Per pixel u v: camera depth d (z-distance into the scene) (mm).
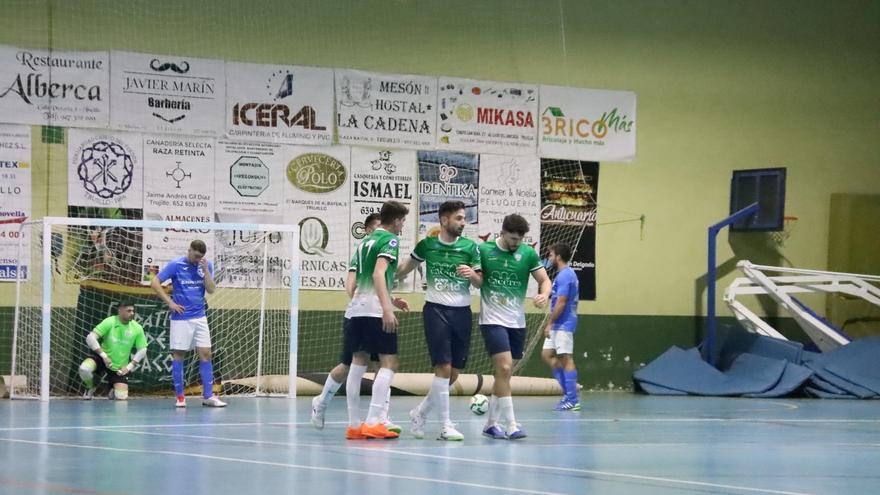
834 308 23078
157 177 19172
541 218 21391
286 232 19703
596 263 21781
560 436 11750
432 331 11000
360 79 20391
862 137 23875
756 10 23188
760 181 22062
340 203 20172
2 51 18328
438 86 20875
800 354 20531
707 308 22188
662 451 10305
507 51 21359
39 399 17047
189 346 15695
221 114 19562
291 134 19953
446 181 20828
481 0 21250
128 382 17875
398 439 11070
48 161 18578
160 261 19031
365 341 11125
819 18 23641
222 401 16766
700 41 22766
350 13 20406
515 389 19969
